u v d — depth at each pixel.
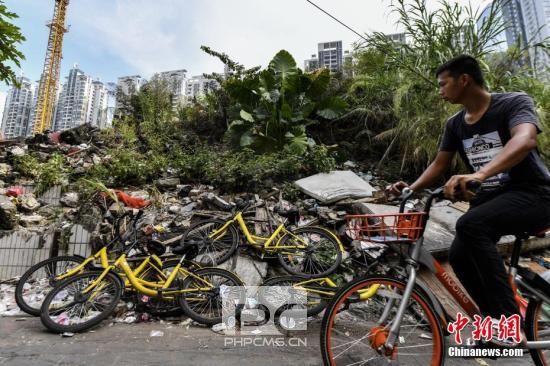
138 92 9.28
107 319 2.65
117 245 3.00
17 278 3.57
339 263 3.23
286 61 7.15
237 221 3.69
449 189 1.38
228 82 6.74
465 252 1.66
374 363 1.80
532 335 1.61
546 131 4.27
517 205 1.50
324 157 5.60
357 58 7.42
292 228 3.78
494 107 1.63
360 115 6.83
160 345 2.20
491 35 4.71
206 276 2.85
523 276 1.67
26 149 6.71
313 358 2.02
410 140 5.43
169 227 4.15
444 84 1.72
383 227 1.55
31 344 2.20
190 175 5.59
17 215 4.26
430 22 5.04
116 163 5.51
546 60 4.78
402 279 1.61
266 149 6.47
